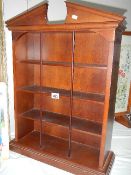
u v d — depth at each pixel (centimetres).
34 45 226
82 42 201
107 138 187
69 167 190
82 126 201
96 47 195
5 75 224
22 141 228
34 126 257
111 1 267
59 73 221
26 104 232
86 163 191
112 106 189
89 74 205
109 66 157
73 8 164
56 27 170
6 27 207
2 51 217
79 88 214
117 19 144
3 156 206
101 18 153
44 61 217
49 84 230
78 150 214
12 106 251
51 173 189
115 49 161
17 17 183
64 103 228
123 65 304
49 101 237
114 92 188
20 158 211
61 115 230
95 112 212
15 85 208
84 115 220
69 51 209
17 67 206
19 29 187
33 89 215
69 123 207
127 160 213
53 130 242
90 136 221
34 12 185
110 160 199
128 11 286
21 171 190
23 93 223
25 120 235
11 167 196
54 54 217
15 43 197
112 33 149
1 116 204
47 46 218
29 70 226
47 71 227
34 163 203
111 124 199
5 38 225
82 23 157
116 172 193
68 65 185
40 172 189
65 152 209
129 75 312
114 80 178
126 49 299
